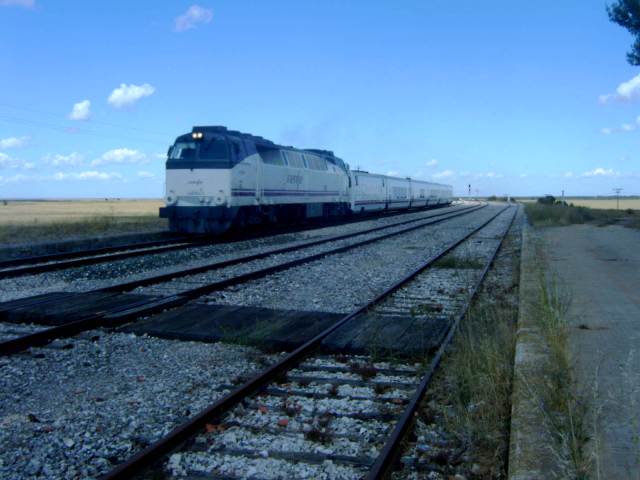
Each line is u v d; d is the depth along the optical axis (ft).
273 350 26.86
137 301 35.09
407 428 17.38
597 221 128.57
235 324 30.22
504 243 82.58
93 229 96.73
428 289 42.42
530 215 155.84
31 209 262.88
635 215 160.76
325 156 129.90
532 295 33.60
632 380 18.76
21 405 20.07
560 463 13.16
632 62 82.84
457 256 62.64
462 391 19.38
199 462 15.79
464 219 159.22
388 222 136.46
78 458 16.25
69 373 23.41
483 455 15.84
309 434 17.33
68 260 57.98
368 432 17.65
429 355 25.22
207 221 80.53
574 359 21.04
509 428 16.74
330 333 27.63
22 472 15.43
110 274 50.42
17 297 39.81
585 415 16.02
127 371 23.73
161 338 28.91
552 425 14.92
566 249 65.16
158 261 58.13
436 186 265.75
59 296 36.94
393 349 25.13
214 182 79.10
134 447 16.94
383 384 21.67
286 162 99.76
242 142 83.71
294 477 15.08
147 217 149.28
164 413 19.33
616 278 41.83
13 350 25.79
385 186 178.29
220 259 62.34
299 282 45.75
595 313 29.37
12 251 62.80
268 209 94.12
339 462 15.87
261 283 44.68
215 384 22.11
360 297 39.75
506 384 18.95
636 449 14.17
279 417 18.72
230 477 15.03
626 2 80.12
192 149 80.53
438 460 15.78
